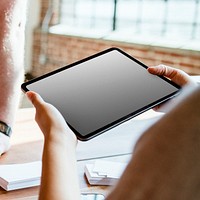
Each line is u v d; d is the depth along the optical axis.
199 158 0.31
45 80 0.83
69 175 0.53
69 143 0.60
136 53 4.55
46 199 0.49
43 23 6.05
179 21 4.29
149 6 4.68
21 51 1.07
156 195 0.31
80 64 0.88
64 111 0.75
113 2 5.23
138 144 0.33
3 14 1.01
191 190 0.31
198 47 3.95
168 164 0.31
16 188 0.85
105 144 1.16
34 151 1.05
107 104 0.77
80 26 5.86
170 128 0.32
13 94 1.04
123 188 0.32
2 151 1.00
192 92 0.33
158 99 0.79
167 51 4.15
